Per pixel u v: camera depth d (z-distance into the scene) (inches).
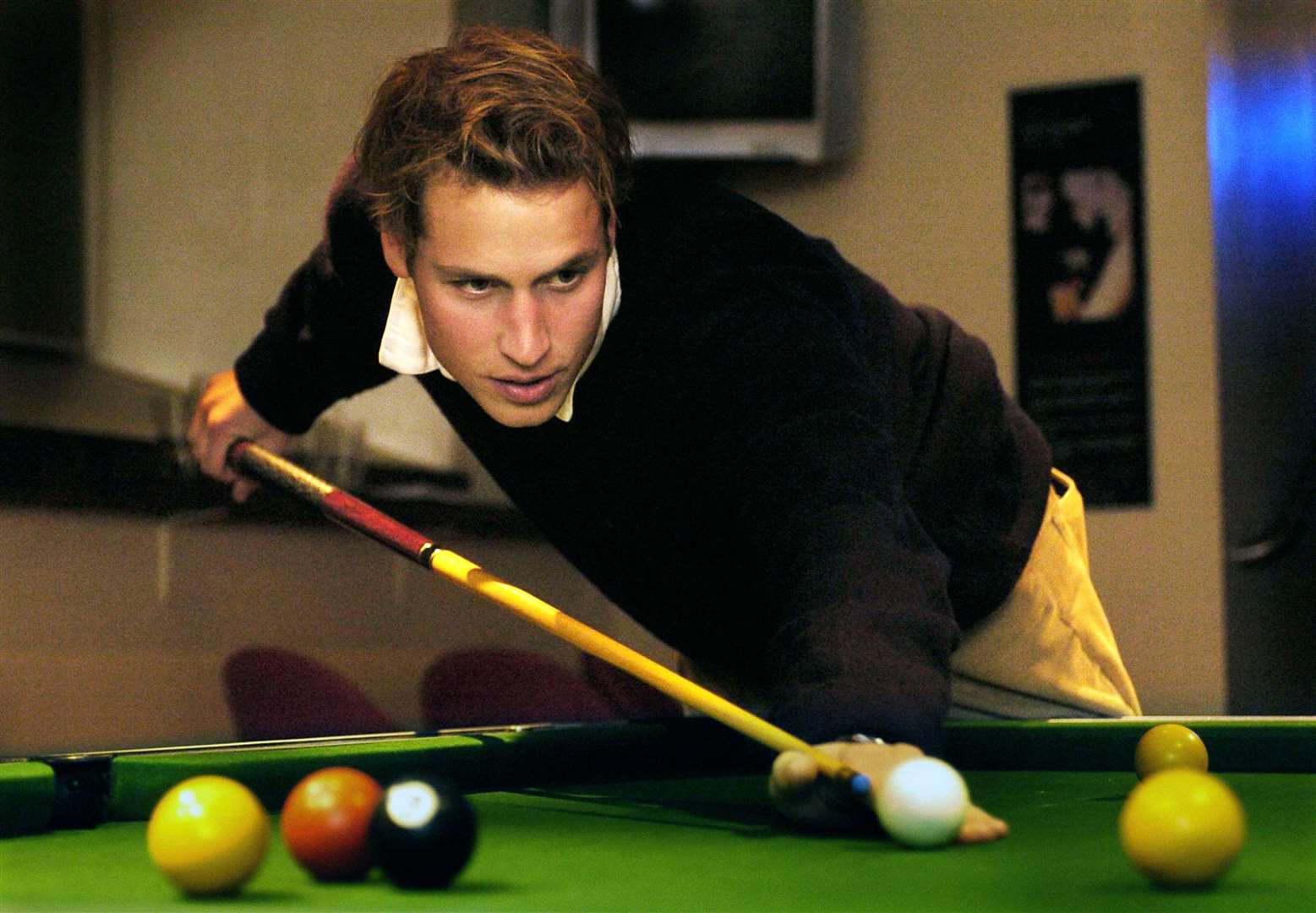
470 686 188.7
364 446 232.2
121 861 65.6
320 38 247.1
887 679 69.3
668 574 99.1
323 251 113.8
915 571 74.6
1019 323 250.5
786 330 83.7
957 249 255.1
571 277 79.4
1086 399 245.6
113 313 225.1
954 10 256.5
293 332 123.3
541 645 266.2
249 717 169.8
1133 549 241.8
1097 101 246.7
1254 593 255.3
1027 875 58.9
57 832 77.0
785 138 254.5
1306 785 89.7
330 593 234.8
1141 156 243.6
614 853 65.9
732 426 82.4
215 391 131.4
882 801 65.3
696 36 255.3
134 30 230.1
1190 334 239.8
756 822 76.7
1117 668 123.1
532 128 75.0
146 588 211.3
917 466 105.6
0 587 194.1
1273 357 269.9
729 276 87.2
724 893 55.4
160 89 232.4
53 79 219.0
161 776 80.5
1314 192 297.7
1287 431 277.6
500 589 87.7
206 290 236.2
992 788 90.8
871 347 98.8
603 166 77.8
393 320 97.6
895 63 260.1
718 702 72.8
